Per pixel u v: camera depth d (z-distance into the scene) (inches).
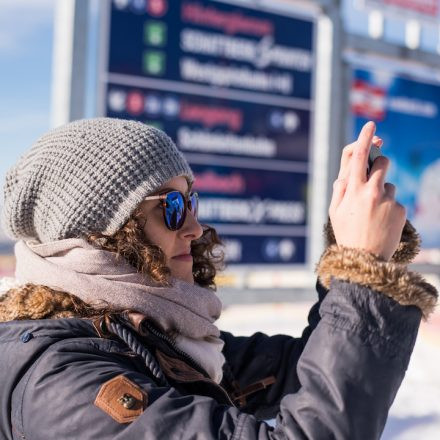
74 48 177.3
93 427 33.1
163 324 42.9
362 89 256.4
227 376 52.5
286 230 224.1
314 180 231.8
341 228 36.4
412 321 34.9
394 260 44.6
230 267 211.3
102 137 43.5
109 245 42.6
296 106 227.6
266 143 220.2
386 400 33.2
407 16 268.2
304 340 52.6
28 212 44.3
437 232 276.1
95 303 41.0
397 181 265.4
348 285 34.7
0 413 36.7
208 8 206.5
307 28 231.0
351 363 33.0
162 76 197.0
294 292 230.5
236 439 32.5
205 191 207.0
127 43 190.2
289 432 32.0
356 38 252.5
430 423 129.2
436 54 277.0
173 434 32.7
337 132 235.1
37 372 35.8
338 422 31.8
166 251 45.3
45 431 34.0
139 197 42.6
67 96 177.3
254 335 58.2
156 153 44.1
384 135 262.5
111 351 38.3
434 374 169.9
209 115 207.2
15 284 46.3
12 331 39.0
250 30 216.4
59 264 42.3
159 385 38.6
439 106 277.7
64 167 42.6
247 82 215.6
